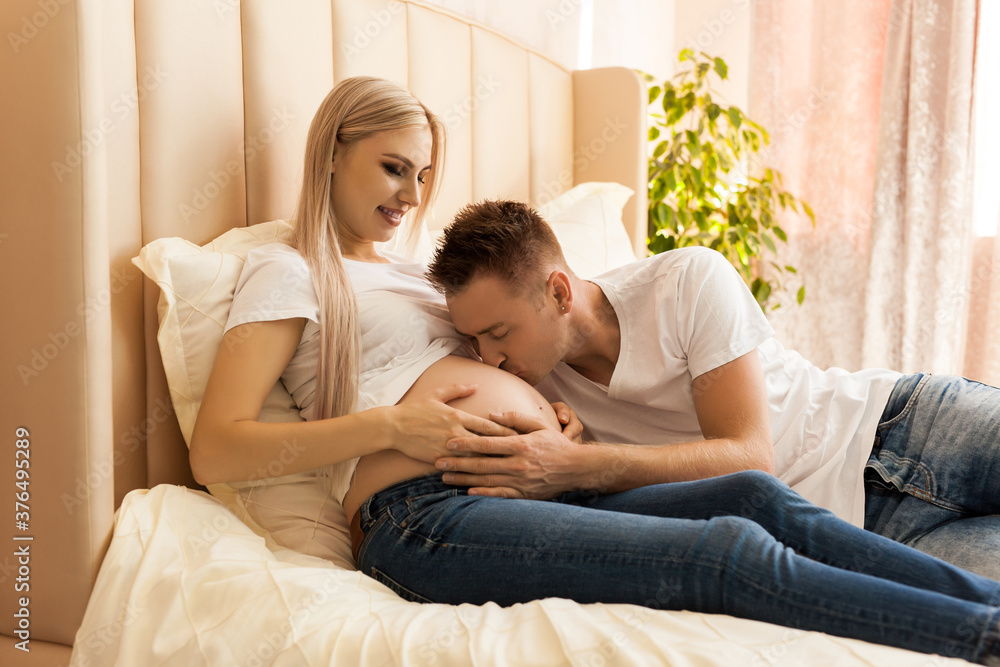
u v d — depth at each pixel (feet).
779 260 9.25
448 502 3.29
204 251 3.84
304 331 3.74
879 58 8.66
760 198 8.30
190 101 4.02
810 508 3.01
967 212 8.11
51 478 3.22
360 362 3.78
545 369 3.96
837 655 2.35
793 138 9.21
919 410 4.00
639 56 8.93
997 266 7.98
